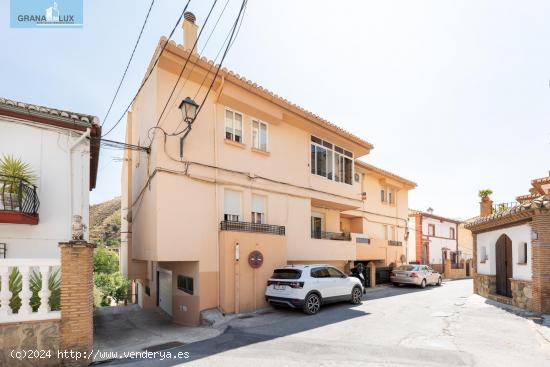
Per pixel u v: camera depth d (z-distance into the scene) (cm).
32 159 909
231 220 1245
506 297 1298
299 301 1077
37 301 656
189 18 1243
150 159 1137
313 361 623
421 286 2030
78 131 975
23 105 890
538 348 707
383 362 615
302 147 1562
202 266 1120
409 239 3022
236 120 1295
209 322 1034
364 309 1184
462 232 3706
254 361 627
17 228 873
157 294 1568
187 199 1114
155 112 1087
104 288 2366
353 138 1783
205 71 1153
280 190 1423
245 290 1165
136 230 1374
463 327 898
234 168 1259
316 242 1573
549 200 1080
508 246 1357
